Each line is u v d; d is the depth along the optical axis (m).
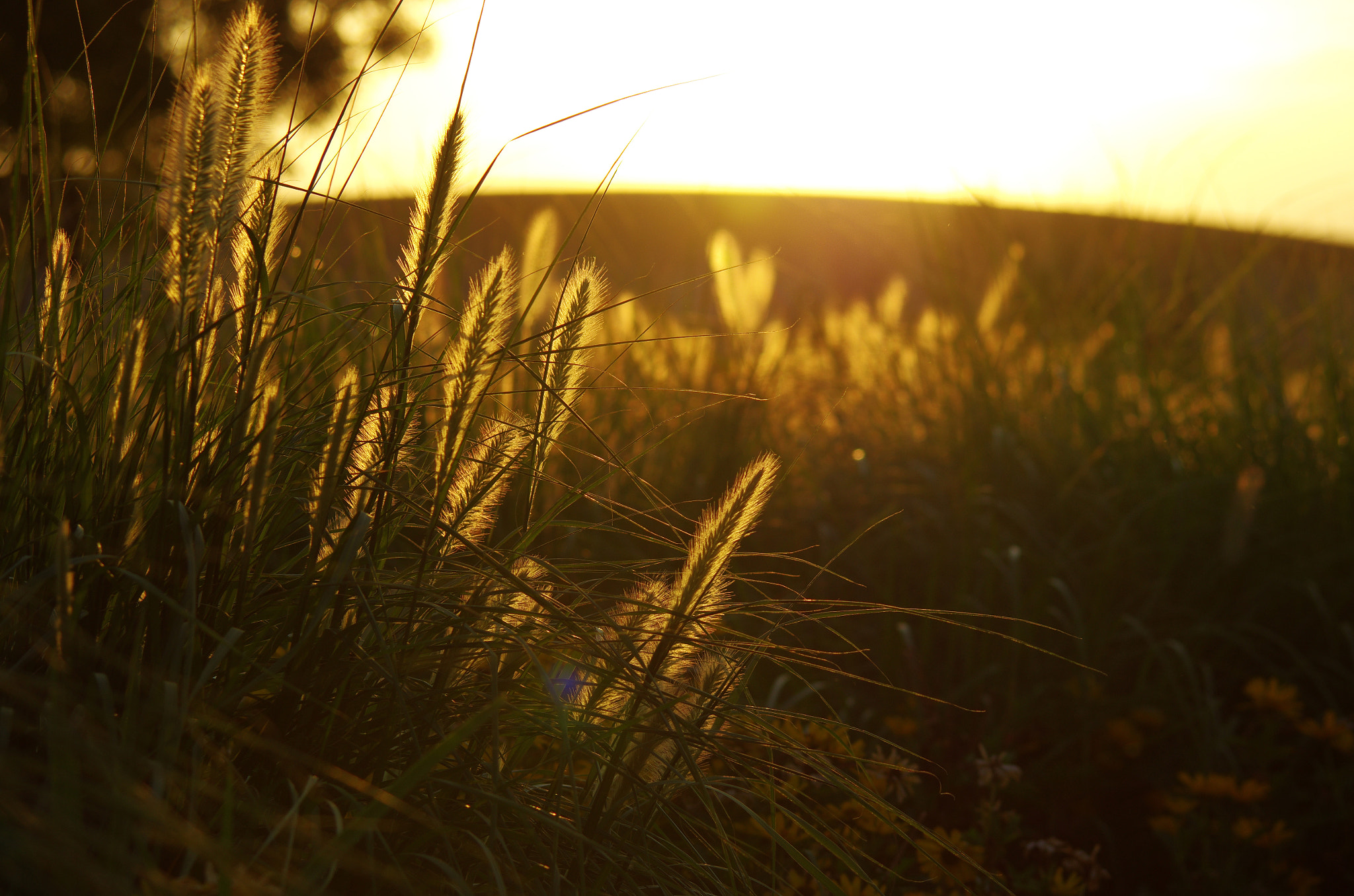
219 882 0.69
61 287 0.82
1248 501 1.49
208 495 0.79
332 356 0.88
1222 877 1.14
